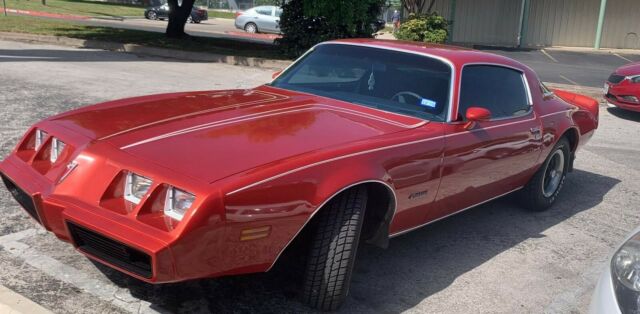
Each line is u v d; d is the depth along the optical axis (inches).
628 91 426.0
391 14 1760.6
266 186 114.0
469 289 155.7
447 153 156.1
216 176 111.5
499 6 1117.1
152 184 111.5
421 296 149.6
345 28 603.8
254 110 152.8
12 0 1621.6
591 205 237.6
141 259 110.3
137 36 717.9
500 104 187.5
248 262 116.5
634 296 94.8
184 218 106.0
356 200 130.6
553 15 1111.6
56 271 141.9
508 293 155.5
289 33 614.2
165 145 123.6
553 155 217.5
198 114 145.4
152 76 457.7
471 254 178.5
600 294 102.2
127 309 128.9
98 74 441.1
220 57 588.4
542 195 217.8
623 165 304.8
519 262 175.6
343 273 130.1
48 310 121.3
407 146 143.9
